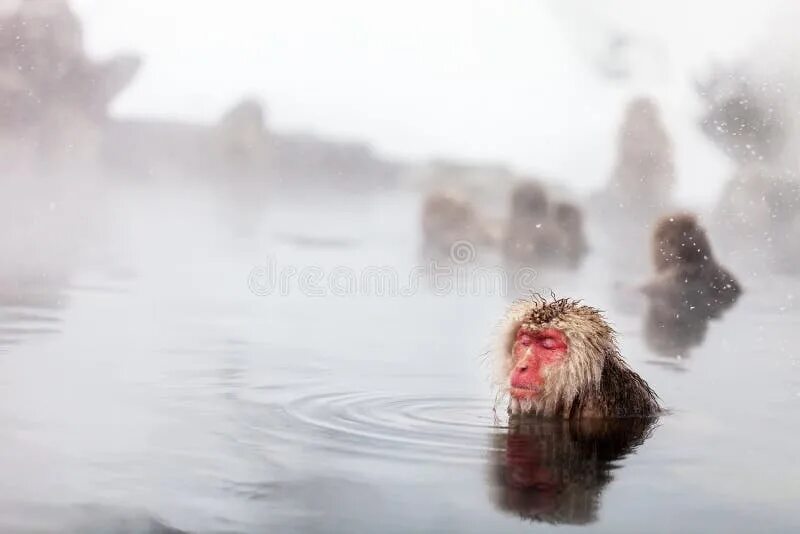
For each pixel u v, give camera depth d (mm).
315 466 6277
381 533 5035
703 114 36469
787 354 11914
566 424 7652
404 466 6312
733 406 8695
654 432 7527
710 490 5969
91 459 6383
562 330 7809
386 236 29281
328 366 10320
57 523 5129
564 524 5238
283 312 15102
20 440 6840
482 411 8109
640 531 5164
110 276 18797
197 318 14070
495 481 6008
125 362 10172
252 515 5297
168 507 5406
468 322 14336
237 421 7586
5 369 9523
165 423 7457
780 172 32500
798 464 6633
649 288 19078
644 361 11273
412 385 9273
